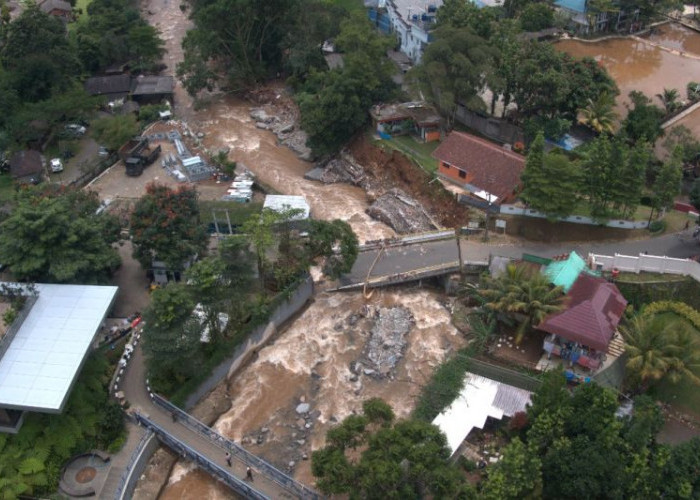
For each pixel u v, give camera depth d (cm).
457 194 7631
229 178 8931
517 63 8175
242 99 11562
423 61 8550
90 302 5494
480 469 4828
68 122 10038
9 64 10056
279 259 6644
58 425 4903
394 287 6856
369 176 8969
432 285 6925
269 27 11275
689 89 9819
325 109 9025
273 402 5669
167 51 12975
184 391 5378
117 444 5072
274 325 6309
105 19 12262
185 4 14762
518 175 7306
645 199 7381
